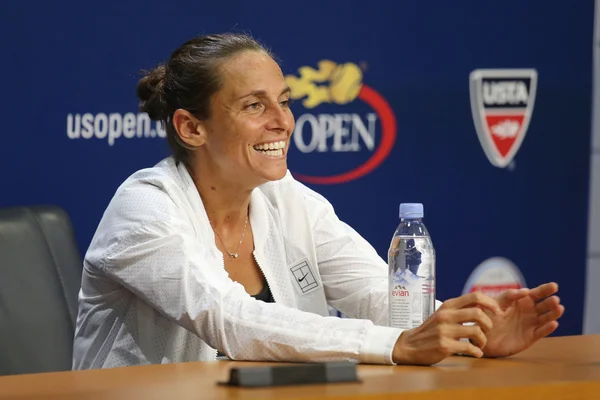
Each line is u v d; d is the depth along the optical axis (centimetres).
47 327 863
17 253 866
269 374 532
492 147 1383
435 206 1362
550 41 1396
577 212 1435
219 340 691
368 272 896
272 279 870
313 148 1298
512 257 1409
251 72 807
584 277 1448
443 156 1360
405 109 1336
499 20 1367
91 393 525
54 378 592
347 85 1307
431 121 1349
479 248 1391
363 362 655
